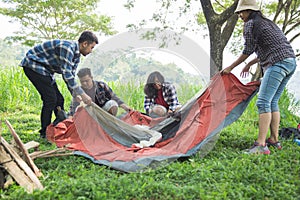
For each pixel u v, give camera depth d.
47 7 18.58
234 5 9.87
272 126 6.13
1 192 4.24
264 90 5.81
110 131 6.20
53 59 6.43
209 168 5.01
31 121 8.91
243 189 4.41
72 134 6.31
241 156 5.56
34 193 4.08
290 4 12.38
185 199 4.15
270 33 5.78
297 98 10.95
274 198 4.25
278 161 5.34
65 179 4.59
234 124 8.65
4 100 10.63
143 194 4.23
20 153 4.99
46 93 6.60
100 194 4.10
